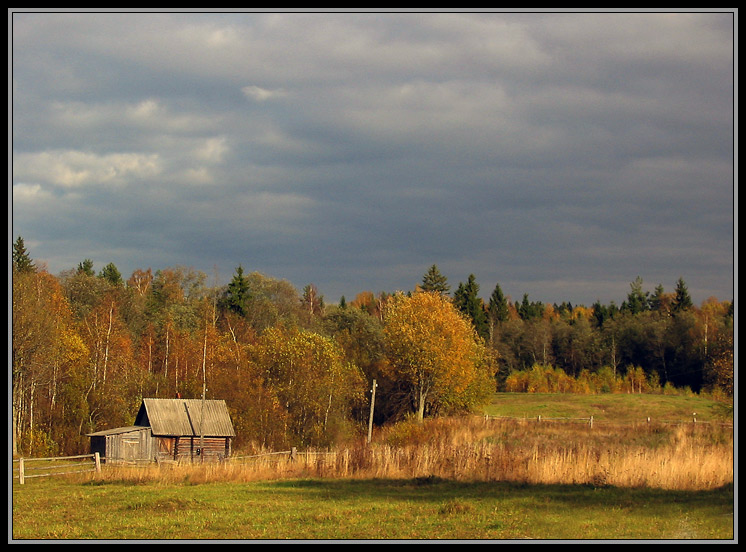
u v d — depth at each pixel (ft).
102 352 223.10
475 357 250.98
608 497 80.38
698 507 74.28
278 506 77.46
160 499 81.25
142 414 172.96
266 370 230.68
